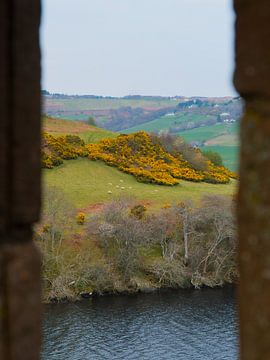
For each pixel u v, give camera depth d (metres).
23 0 2.69
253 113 2.83
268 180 2.72
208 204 49.91
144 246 47.69
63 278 41.44
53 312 37.91
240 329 2.91
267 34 2.72
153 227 47.81
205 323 35.50
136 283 43.41
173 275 44.66
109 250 45.78
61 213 46.97
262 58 2.75
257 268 2.77
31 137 2.73
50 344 31.75
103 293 42.44
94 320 36.22
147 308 39.03
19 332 2.70
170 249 46.25
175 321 35.94
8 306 2.68
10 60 2.68
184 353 30.45
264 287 2.74
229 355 30.05
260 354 2.78
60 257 43.25
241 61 2.85
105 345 31.70
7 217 2.72
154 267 45.06
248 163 2.81
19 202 2.71
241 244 2.86
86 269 42.81
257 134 2.77
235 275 46.12
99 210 50.97
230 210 47.75
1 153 2.67
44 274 42.00
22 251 2.74
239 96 2.94
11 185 2.70
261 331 2.77
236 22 2.89
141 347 31.41
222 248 46.91
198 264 45.62
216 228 47.06
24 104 2.70
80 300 40.69
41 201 2.82
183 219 47.53
